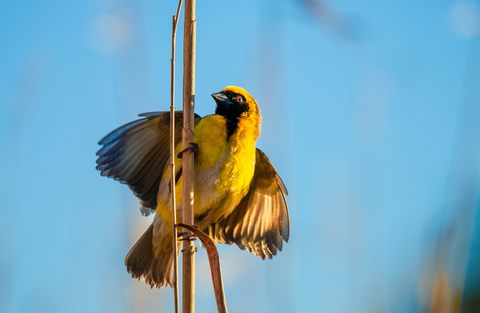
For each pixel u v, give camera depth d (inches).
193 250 205.9
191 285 201.5
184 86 220.4
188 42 219.6
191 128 219.0
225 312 190.7
